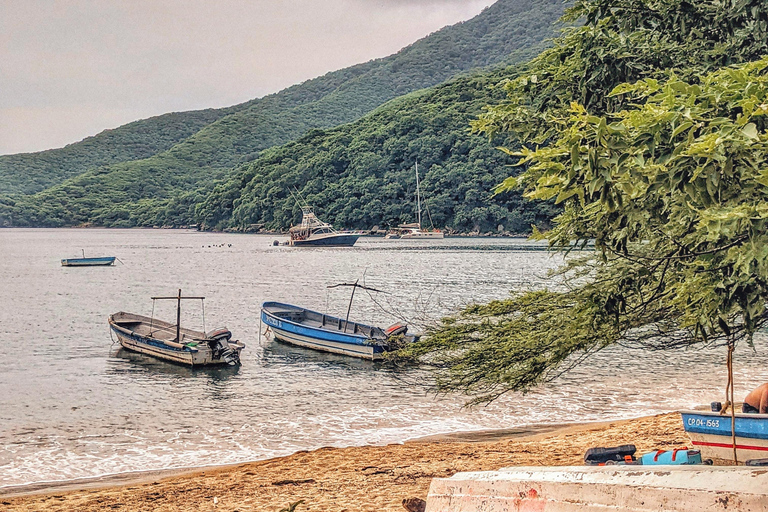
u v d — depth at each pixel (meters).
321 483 11.06
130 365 26.53
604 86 7.82
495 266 76.44
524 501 3.48
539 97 8.53
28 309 45.44
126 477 13.67
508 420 17.45
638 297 7.85
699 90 4.20
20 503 11.44
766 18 7.14
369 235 174.38
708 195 4.11
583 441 13.34
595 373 22.72
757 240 3.97
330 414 18.56
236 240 171.62
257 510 9.65
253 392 21.66
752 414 8.20
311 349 29.45
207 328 36.22
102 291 57.28
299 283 61.03
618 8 8.26
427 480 10.88
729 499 2.81
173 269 81.31
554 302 8.77
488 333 9.28
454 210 159.75
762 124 4.12
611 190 4.27
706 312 5.24
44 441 16.50
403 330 25.38
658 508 2.99
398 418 17.89
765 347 26.91
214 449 15.67
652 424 14.27
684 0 7.82
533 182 5.00
